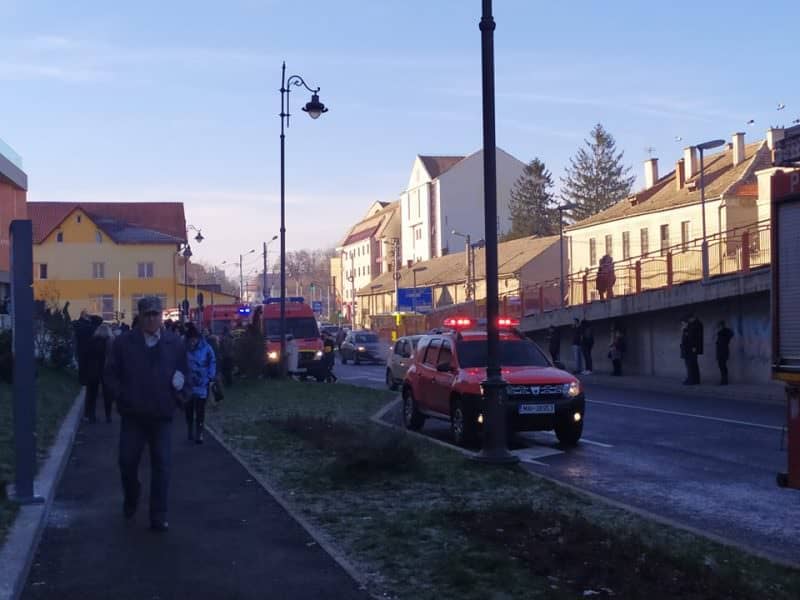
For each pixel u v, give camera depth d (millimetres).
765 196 39781
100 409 20938
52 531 8617
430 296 75812
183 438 15555
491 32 12469
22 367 9266
